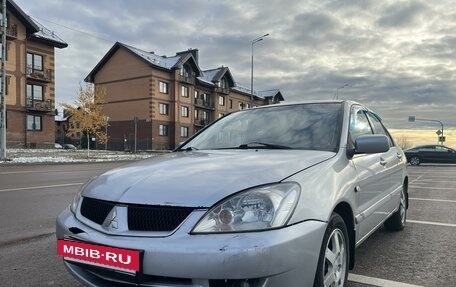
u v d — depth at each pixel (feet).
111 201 9.00
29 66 128.26
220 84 219.00
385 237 18.38
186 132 191.72
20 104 124.06
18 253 16.06
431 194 34.78
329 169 10.44
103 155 107.04
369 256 15.44
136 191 8.91
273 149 12.08
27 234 19.08
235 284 7.86
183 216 8.22
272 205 8.29
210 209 8.18
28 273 13.74
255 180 8.79
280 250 7.89
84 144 194.80
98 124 141.18
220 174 9.14
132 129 177.58
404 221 19.97
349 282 12.71
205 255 7.73
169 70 181.06
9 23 120.37
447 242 17.49
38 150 118.21
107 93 184.65
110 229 8.69
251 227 8.01
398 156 18.33
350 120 13.44
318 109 13.87
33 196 30.91
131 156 106.42
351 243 11.44
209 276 7.72
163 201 8.43
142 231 8.36
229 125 14.62
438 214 24.44
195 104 199.00
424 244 17.16
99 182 10.15
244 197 8.33
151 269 7.99
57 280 13.07
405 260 14.94
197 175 9.20
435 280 12.89
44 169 60.64
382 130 17.90
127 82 179.11
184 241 7.92
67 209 10.61
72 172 54.44
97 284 8.93
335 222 9.89
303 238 8.36
